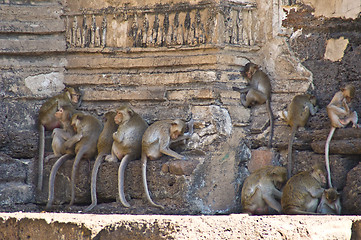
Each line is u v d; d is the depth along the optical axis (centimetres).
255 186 1351
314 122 1446
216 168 1446
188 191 1393
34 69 1698
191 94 1505
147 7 1602
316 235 961
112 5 1648
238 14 1545
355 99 1427
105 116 1532
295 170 1427
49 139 1634
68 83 1683
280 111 1515
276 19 1558
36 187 1602
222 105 1492
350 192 1273
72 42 1686
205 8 1526
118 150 1466
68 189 1536
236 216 980
